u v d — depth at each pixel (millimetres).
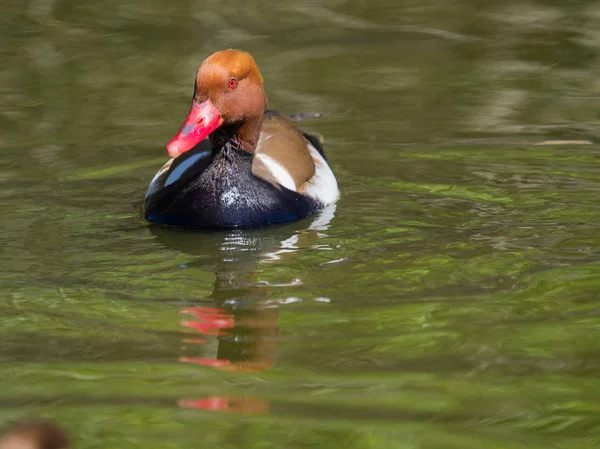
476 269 10164
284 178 12336
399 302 9305
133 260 10672
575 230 11352
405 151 14391
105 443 6477
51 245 11117
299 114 15078
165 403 7164
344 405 7117
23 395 7316
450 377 7621
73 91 16938
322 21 20781
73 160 14141
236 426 6750
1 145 14664
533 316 8875
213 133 11945
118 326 8812
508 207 12227
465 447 6461
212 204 11781
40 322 8906
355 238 11320
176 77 17547
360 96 16703
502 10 21219
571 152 14141
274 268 10375
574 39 19188
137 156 14328
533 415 6934
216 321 8922
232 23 20562
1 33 19750
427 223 11758
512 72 17672
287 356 8109
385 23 20578
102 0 22172
